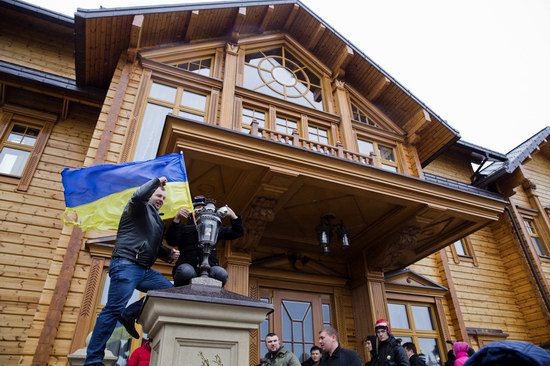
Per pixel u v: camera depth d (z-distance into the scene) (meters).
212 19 8.85
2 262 6.37
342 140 9.07
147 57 7.99
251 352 6.30
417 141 10.01
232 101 8.12
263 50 9.80
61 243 5.68
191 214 3.30
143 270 2.60
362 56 9.85
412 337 7.88
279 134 6.56
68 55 8.82
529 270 10.23
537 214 12.09
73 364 3.69
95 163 6.27
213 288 2.46
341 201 6.38
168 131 5.12
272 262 7.19
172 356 2.08
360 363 4.17
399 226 6.92
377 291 7.38
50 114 7.89
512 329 9.73
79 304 5.38
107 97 7.13
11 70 7.46
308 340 7.03
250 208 6.03
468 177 12.05
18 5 8.08
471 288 9.88
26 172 7.16
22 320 6.15
